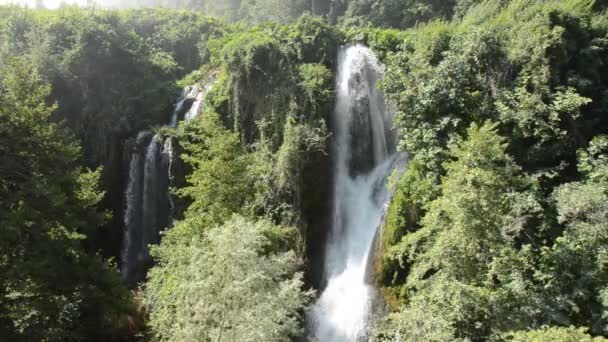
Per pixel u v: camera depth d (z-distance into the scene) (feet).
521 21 57.21
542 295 40.22
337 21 150.20
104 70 103.96
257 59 76.38
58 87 96.63
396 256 54.19
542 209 45.44
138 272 89.35
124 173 95.25
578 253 41.27
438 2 124.36
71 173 53.21
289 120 68.64
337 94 74.95
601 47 55.83
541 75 51.47
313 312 61.11
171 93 109.40
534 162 50.67
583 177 48.39
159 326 55.21
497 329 37.32
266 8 174.40
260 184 64.75
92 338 61.93
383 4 131.03
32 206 46.57
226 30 147.84
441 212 43.78
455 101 53.47
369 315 56.59
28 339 47.39
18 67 52.06
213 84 92.73
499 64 54.95
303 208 66.08
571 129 50.75
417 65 59.36
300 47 76.84
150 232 90.84
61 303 50.24
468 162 40.73
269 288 37.52
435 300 41.32
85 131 97.30
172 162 86.58
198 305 36.99
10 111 48.75
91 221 57.11
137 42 120.37
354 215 70.69
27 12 115.96
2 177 46.26
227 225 40.73
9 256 45.80
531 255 43.27
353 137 75.10
